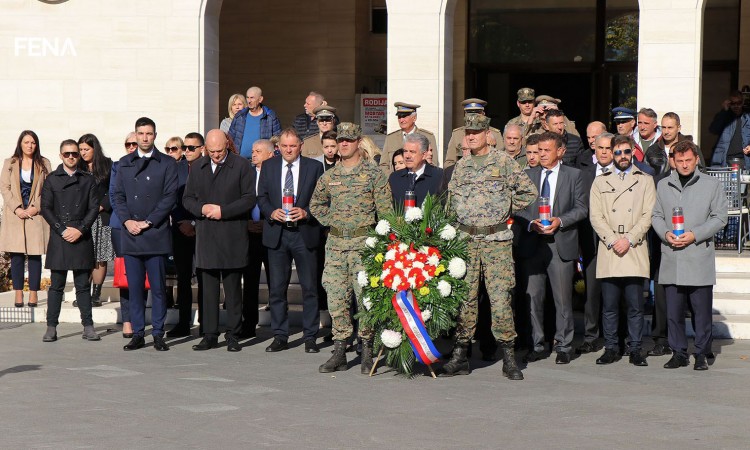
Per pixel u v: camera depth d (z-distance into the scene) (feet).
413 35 50.01
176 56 52.49
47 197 38.99
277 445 23.57
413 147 34.50
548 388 30.35
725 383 31.09
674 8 47.55
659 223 33.99
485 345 35.37
